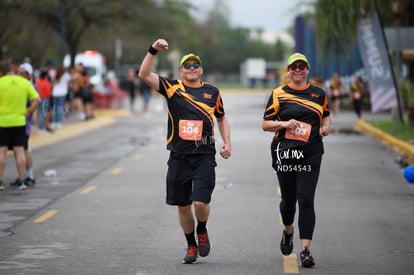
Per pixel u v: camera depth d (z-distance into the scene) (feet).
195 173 55.62
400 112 171.42
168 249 61.77
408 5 199.21
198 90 55.98
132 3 297.33
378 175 108.88
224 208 80.59
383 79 167.94
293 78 56.34
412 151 122.11
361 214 77.87
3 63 91.81
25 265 56.54
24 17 252.83
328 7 174.91
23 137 94.94
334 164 121.80
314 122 55.93
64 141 167.22
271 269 55.31
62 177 107.14
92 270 55.01
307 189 55.62
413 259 58.85
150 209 80.38
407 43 176.24
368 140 165.17
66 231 69.15
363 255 60.08
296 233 67.72
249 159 128.36
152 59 54.54
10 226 71.61
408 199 87.76
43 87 163.12
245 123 219.61
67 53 333.01
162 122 231.09
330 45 202.39
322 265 56.70
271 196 88.74
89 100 224.53
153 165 120.98
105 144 159.43
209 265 56.49
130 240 65.21
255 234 67.56
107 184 99.81
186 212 56.85
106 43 374.22
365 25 165.68
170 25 326.65
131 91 287.48
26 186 96.99
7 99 92.53
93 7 287.69
